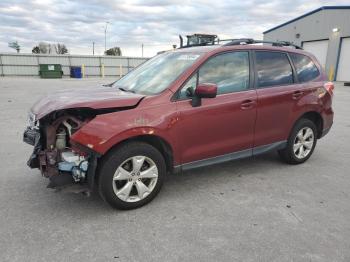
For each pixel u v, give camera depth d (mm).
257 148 4676
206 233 3238
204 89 3689
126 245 3018
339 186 4473
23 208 3689
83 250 2932
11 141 6500
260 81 4598
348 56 27750
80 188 3453
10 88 19328
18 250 2912
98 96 3766
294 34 34125
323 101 5340
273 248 3000
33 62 40219
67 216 3529
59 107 3416
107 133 3336
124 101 3557
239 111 4281
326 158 5730
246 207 3799
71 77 39375
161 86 3953
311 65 5367
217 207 3789
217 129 4141
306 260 2836
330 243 3092
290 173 4934
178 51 4723
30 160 3654
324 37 29766
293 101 4906
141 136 3641
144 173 3693
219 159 4301
